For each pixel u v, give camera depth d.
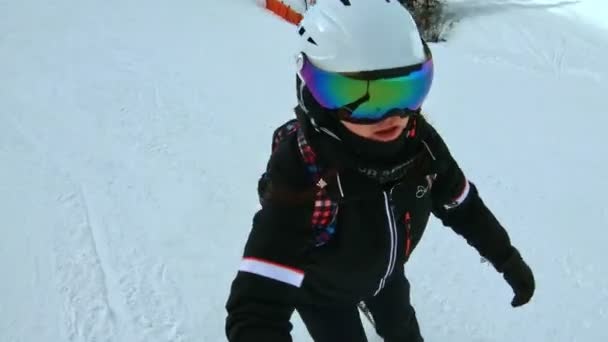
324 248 1.21
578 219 2.99
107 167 2.84
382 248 1.24
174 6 5.84
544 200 3.16
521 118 4.54
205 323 2.00
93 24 4.81
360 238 1.21
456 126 4.14
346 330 1.45
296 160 1.14
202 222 2.53
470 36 9.47
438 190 1.38
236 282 1.16
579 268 2.55
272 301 1.14
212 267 2.27
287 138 1.19
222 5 6.41
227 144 3.24
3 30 4.39
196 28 5.32
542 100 5.18
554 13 10.80
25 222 2.39
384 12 1.05
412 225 1.30
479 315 2.18
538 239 2.76
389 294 1.56
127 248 2.31
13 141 2.95
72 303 2.02
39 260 2.20
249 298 1.14
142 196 2.66
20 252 2.23
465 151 3.70
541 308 2.26
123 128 3.24
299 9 8.57
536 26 10.02
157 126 3.32
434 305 2.22
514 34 9.59
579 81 6.59
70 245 2.29
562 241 2.76
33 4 5.02
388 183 1.19
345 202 1.16
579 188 3.35
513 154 3.76
